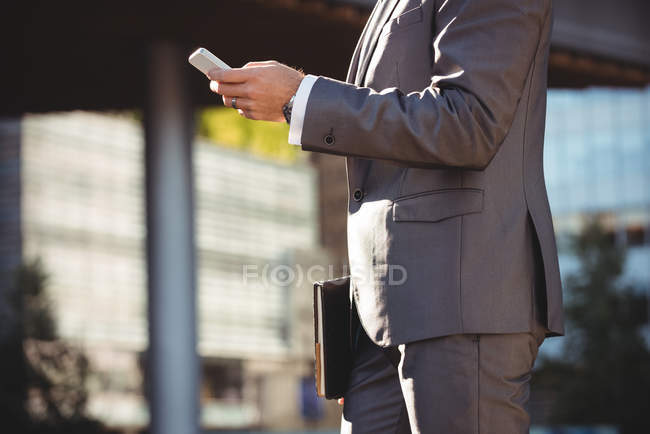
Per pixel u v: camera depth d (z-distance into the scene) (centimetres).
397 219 251
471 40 240
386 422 280
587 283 4209
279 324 5584
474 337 242
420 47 258
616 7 2012
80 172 4678
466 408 240
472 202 245
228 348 5306
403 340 246
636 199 6144
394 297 248
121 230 4831
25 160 4416
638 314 4228
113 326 4694
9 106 2377
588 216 4556
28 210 4409
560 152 6384
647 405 4019
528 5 242
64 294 4503
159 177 1917
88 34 1817
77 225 4631
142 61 1898
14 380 2805
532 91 262
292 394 5616
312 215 6028
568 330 4172
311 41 1880
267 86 243
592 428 3909
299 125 239
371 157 240
